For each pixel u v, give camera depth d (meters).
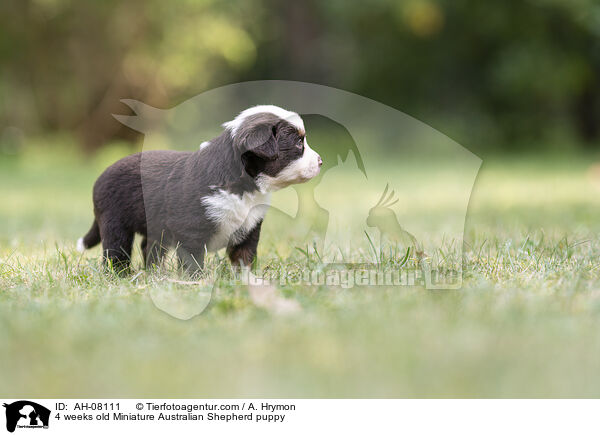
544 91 30.38
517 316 5.95
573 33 30.17
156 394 4.80
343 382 4.86
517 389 4.77
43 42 29.34
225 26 29.78
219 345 5.43
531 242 8.95
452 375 4.87
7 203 17.08
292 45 37.81
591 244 9.09
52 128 31.70
